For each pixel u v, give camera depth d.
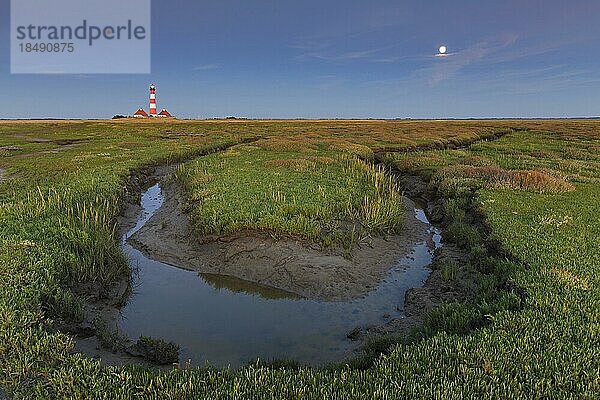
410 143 48.12
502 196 19.73
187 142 49.03
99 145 46.12
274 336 10.30
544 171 26.89
